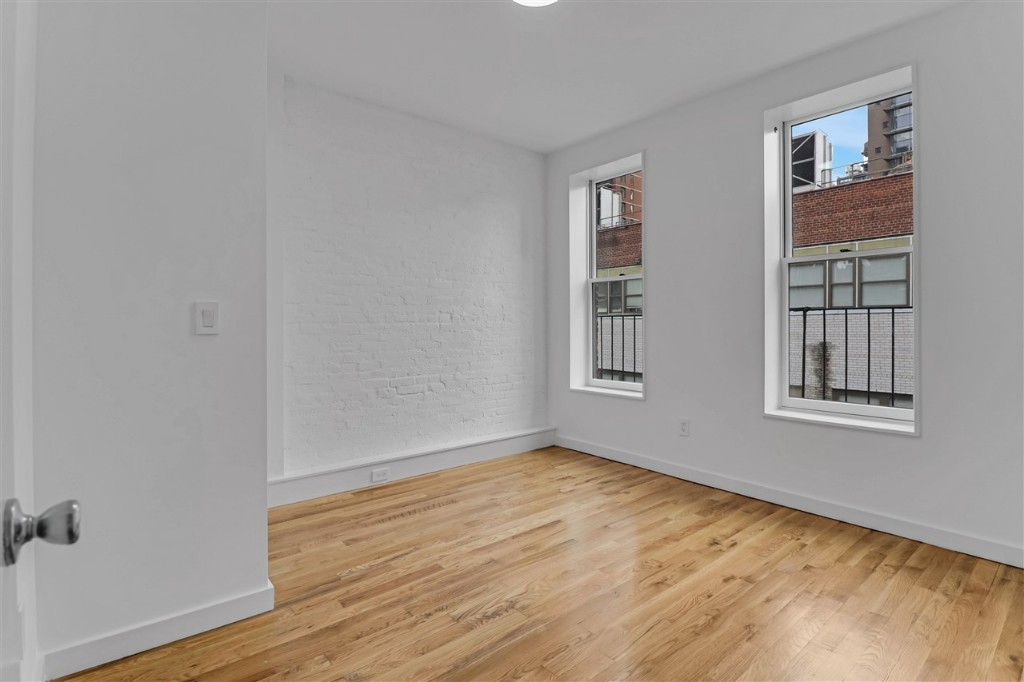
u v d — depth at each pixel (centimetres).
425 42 292
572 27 277
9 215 59
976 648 182
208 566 194
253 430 203
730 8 260
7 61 56
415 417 399
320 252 351
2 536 47
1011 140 241
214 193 192
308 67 322
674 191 381
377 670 173
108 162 173
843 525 292
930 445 266
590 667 174
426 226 403
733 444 351
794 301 338
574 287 470
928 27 263
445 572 239
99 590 174
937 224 262
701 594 219
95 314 172
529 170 471
